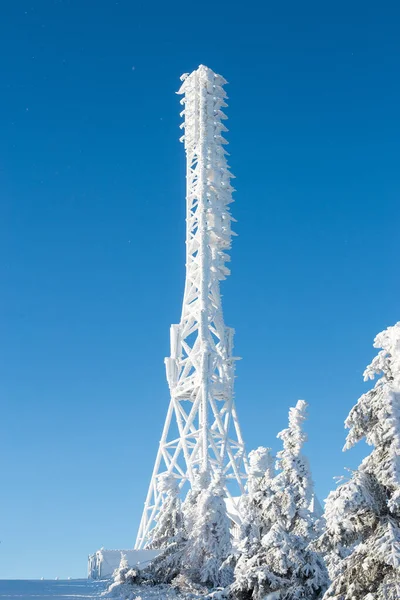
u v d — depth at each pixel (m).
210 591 36.44
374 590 23.06
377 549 22.70
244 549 30.66
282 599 28.19
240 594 29.22
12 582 40.81
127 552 44.12
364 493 23.33
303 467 34.09
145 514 64.25
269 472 36.09
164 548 40.50
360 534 24.02
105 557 44.75
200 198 73.44
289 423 35.12
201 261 71.50
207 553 38.66
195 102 77.50
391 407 23.66
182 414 67.25
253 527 33.06
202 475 44.41
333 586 23.84
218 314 71.38
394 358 24.69
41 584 39.97
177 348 70.12
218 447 66.31
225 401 68.75
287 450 34.50
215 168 75.06
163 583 39.03
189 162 76.62
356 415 24.53
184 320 71.81
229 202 75.19
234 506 53.44
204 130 75.81
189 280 73.00
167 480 45.28
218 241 73.69
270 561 28.95
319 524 32.41
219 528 39.16
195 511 41.16
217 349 69.62
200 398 66.75
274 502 33.38
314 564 28.77
